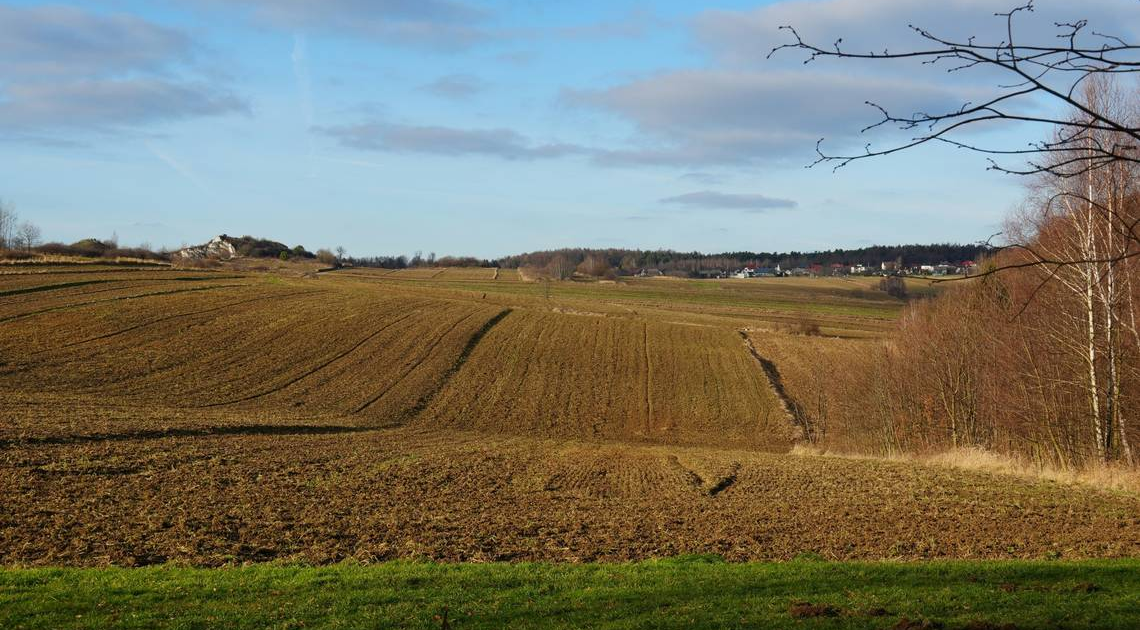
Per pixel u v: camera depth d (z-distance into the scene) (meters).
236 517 19.88
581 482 27.64
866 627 8.28
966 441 39.41
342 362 62.53
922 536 17.56
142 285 82.00
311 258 187.12
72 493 21.62
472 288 127.94
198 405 46.00
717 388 63.44
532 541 17.70
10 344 54.41
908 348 46.06
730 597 9.89
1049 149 4.45
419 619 9.18
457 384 60.03
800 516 20.52
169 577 11.81
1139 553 15.09
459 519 20.28
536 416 54.09
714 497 24.22
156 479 24.23
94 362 52.97
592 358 69.88
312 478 25.94
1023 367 33.50
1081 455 29.95
